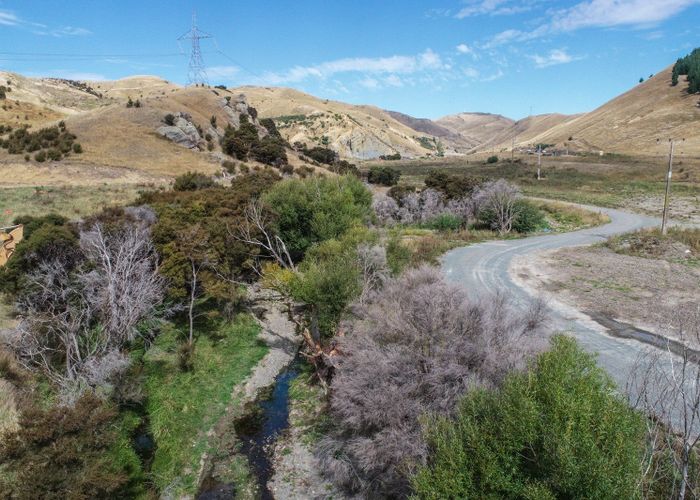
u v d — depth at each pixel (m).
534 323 13.96
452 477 7.40
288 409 16.44
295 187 32.56
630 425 7.20
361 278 20.12
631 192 73.00
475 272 28.59
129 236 20.20
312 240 30.31
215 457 14.07
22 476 9.54
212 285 21.67
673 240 33.78
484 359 11.21
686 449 6.59
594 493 6.09
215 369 18.94
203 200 31.59
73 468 9.98
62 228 22.44
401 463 10.07
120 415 14.96
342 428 13.12
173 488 12.78
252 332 22.28
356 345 13.42
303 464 13.49
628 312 20.45
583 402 7.12
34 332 15.95
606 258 31.30
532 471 7.05
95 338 17.53
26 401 13.84
